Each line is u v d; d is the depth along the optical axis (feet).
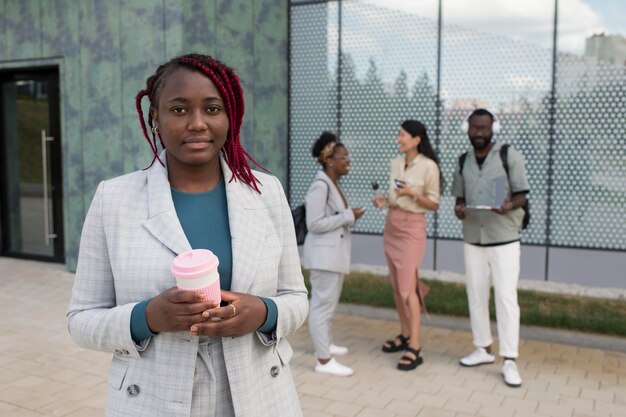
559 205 23.44
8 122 27.40
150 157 22.58
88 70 23.75
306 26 26.71
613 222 22.68
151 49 22.21
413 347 15.38
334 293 14.88
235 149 5.50
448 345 17.06
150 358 4.99
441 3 24.22
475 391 13.83
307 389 13.89
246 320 4.86
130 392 5.02
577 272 24.80
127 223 5.13
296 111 27.30
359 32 25.73
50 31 24.58
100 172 23.88
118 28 22.86
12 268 26.00
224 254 5.20
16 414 12.27
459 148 24.48
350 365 15.52
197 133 5.01
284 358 5.58
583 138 22.82
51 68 25.59
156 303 4.66
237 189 5.46
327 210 14.74
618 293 21.34
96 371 14.67
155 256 4.99
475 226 14.85
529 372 14.99
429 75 24.68
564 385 14.19
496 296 14.57
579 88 22.71
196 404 4.98
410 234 15.28
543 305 19.07
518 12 23.25
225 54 23.73
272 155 26.66
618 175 22.45
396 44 25.12
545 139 23.36
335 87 26.40
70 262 25.18
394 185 15.49
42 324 18.40
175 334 4.90
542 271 25.23
